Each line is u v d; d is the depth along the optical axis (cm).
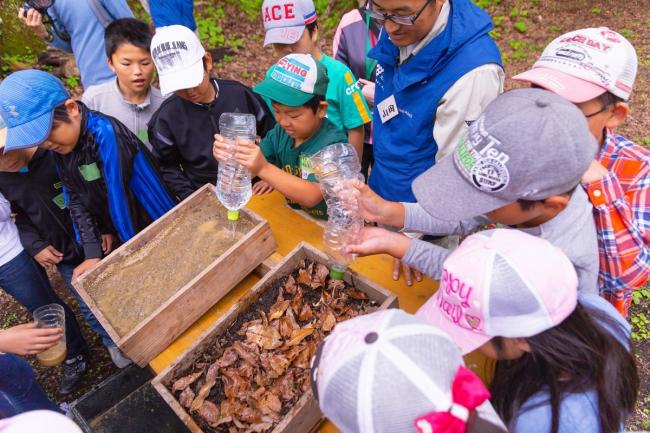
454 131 170
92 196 213
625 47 135
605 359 93
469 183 110
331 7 649
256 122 252
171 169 252
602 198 128
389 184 214
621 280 135
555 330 93
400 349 74
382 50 193
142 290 159
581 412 92
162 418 142
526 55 574
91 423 143
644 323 291
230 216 177
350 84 243
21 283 230
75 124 190
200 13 684
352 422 74
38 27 328
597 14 621
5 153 193
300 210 207
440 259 146
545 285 90
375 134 216
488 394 72
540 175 98
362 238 152
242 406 128
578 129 97
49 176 219
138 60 249
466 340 98
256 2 700
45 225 226
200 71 218
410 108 185
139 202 224
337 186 159
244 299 152
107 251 243
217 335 147
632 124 447
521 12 640
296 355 137
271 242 177
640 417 246
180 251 171
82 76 339
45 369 300
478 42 165
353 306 151
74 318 270
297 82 172
